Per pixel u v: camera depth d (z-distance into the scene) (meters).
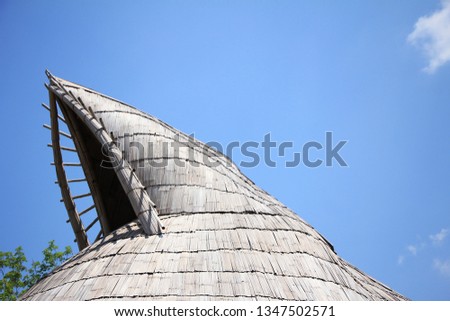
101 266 13.84
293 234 15.28
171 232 14.99
